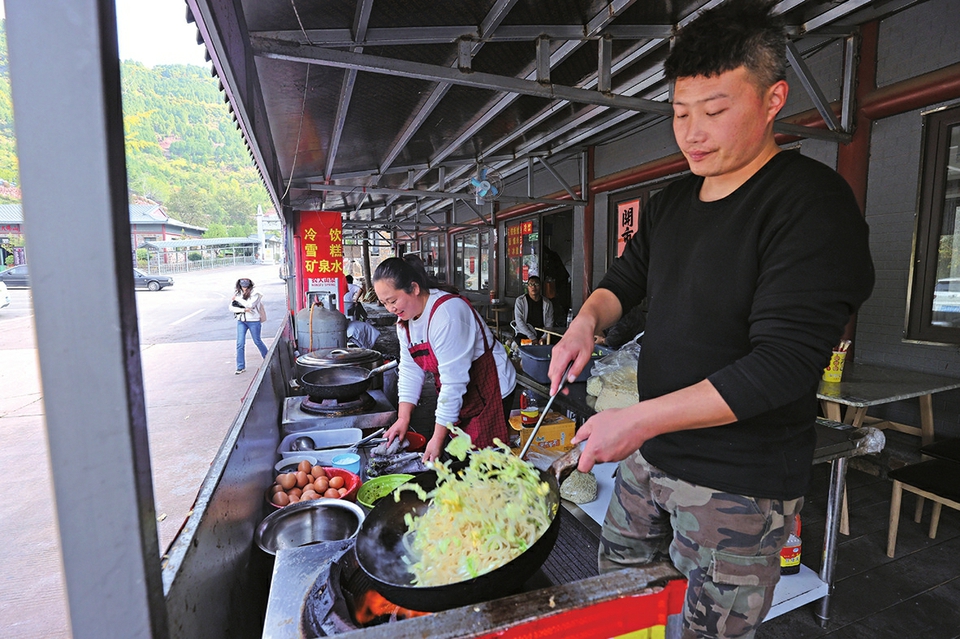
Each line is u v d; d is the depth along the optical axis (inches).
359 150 200.1
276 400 114.7
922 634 73.9
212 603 41.3
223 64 69.5
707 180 44.0
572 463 39.0
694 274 41.6
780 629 75.3
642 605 28.4
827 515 74.2
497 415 89.4
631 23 114.1
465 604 32.1
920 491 87.4
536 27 108.2
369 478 82.7
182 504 127.6
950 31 113.3
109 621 21.6
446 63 126.2
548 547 35.2
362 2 84.9
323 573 46.4
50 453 20.3
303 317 201.8
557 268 326.3
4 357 360.8
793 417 40.0
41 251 19.1
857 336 137.6
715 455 40.9
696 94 36.8
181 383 268.8
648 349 46.6
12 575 103.1
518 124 194.4
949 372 118.5
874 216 131.5
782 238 35.3
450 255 538.3
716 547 41.4
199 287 1035.9
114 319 19.6
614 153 240.2
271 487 75.2
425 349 83.8
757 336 34.4
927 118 119.2
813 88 127.4
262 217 1756.9
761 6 35.2
